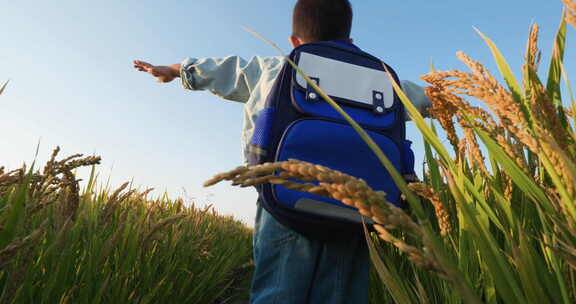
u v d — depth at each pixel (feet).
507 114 2.15
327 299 3.81
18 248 2.22
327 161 3.58
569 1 2.37
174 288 6.40
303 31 5.13
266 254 3.93
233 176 1.16
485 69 2.33
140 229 4.87
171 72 5.72
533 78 2.63
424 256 1.21
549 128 2.40
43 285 3.39
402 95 2.06
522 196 3.25
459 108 2.74
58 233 3.15
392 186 3.82
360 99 4.04
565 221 2.15
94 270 3.58
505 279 1.63
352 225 3.59
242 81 5.12
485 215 2.30
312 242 3.82
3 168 2.95
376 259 2.25
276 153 3.60
